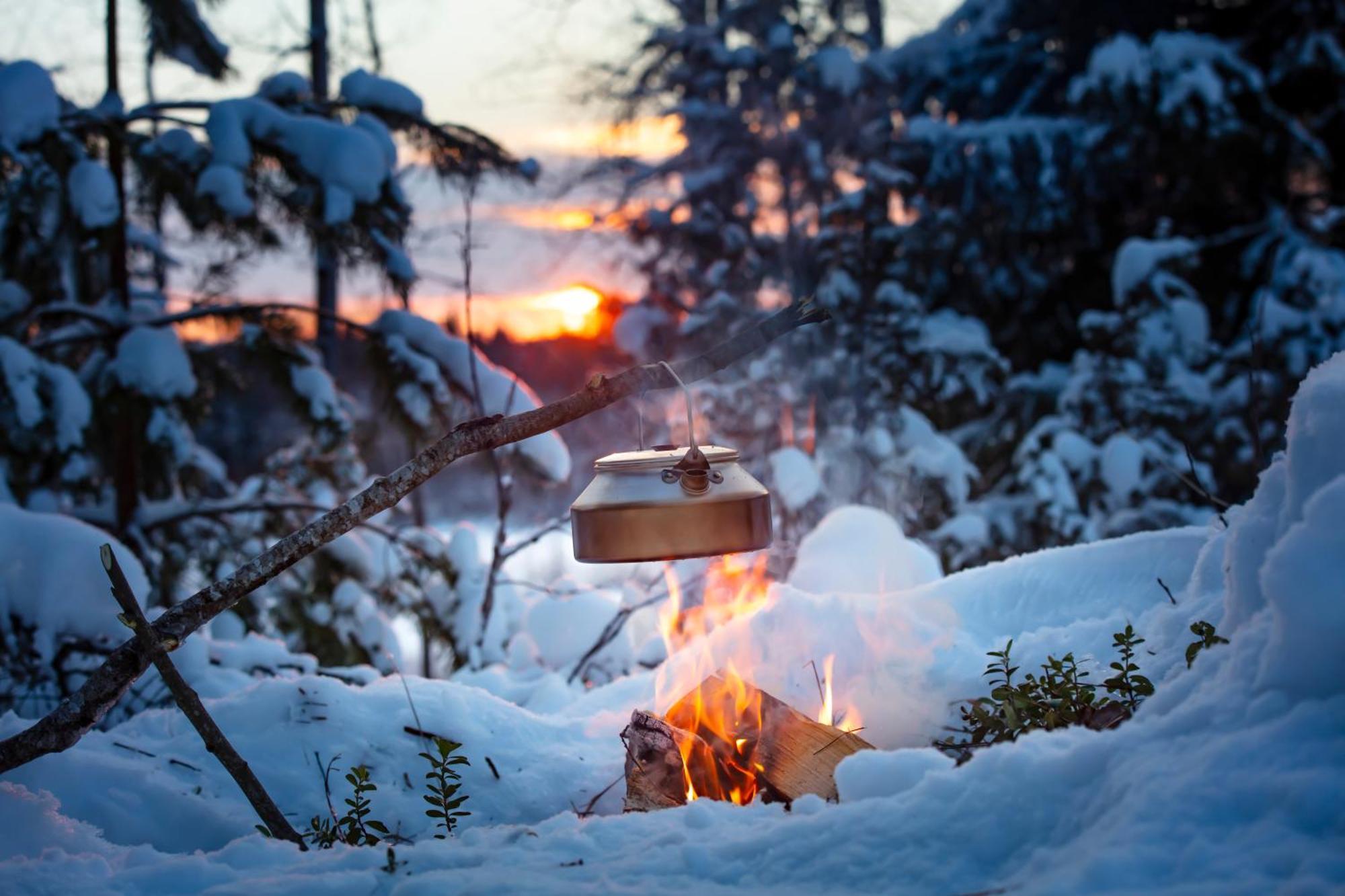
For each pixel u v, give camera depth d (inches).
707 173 575.5
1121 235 601.3
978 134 590.6
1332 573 85.8
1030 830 85.8
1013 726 111.3
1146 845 77.4
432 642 351.3
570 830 100.7
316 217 314.3
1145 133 529.3
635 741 126.8
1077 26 615.8
